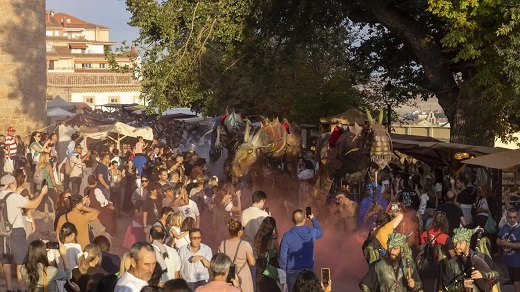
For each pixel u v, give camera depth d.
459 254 10.38
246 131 21.00
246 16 29.08
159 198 16.33
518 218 14.45
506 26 20.84
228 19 28.70
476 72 24.92
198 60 29.50
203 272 11.48
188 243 11.98
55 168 26.70
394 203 14.44
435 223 11.76
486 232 16.89
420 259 11.71
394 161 25.59
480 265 10.20
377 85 34.59
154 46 28.75
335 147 17.89
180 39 29.80
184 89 29.39
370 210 15.34
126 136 33.78
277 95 34.97
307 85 34.44
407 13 28.55
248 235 13.45
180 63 28.72
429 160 21.69
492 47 22.17
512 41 20.92
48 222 21.95
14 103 43.28
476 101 24.52
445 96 28.08
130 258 7.89
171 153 25.77
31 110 43.81
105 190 22.12
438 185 19.20
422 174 21.78
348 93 33.78
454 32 22.44
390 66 33.41
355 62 34.19
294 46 31.19
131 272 7.89
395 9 28.00
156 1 28.42
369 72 34.06
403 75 33.31
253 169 20.03
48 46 110.12
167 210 13.61
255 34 29.83
